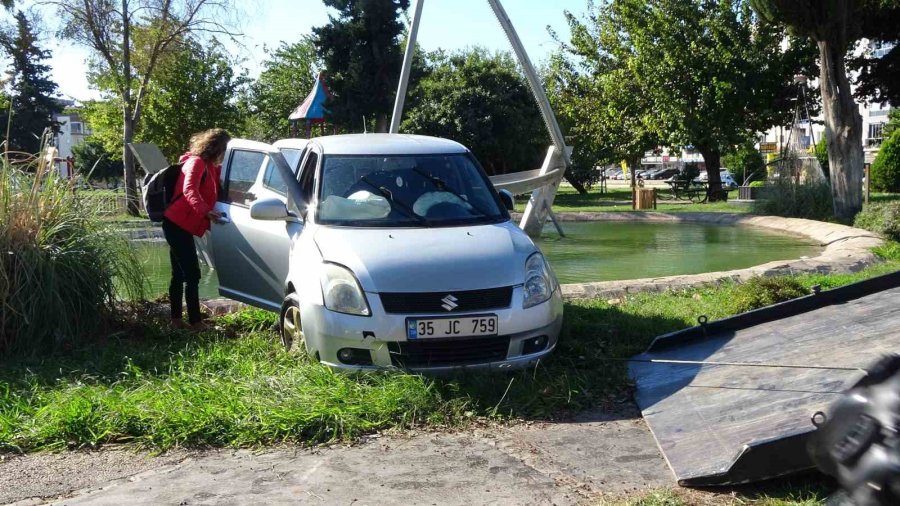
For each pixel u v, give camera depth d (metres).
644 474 4.18
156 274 10.08
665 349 6.24
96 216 7.36
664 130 32.19
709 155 33.53
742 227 18.86
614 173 101.19
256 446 4.70
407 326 5.52
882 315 5.48
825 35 18.06
